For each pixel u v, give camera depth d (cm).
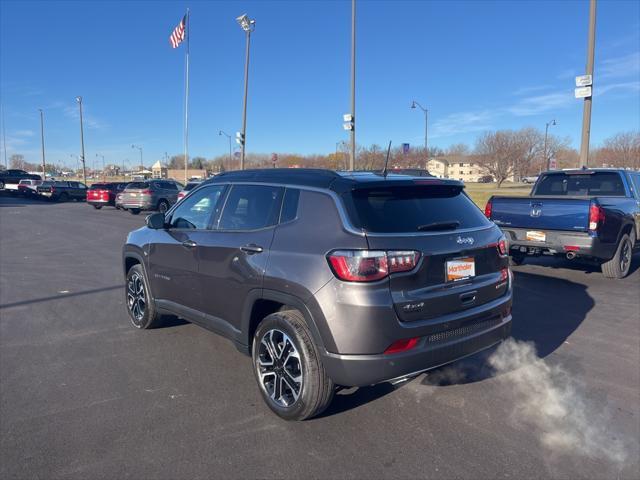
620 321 611
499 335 400
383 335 328
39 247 1280
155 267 530
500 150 4906
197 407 396
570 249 775
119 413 386
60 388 430
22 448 338
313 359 349
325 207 362
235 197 443
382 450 335
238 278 404
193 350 520
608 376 452
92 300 725
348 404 400
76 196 3906
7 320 626
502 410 390
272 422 372
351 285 327
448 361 363
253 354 400
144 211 2659
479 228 399
